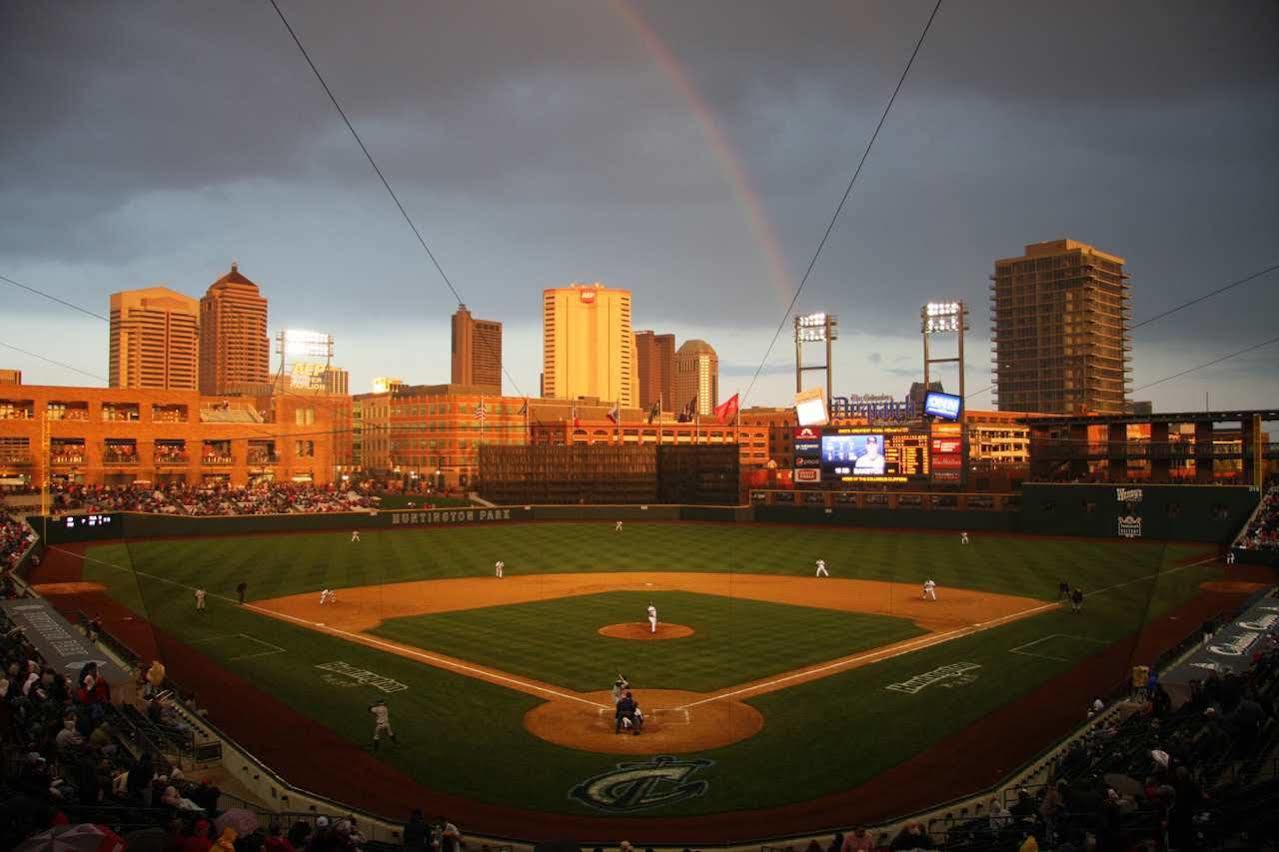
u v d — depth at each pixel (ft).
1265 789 60.85
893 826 78.59
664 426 599.98
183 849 49.52
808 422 376.27
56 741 77.20
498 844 75.77
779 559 265.54
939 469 344.28
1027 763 95.04
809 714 114.93
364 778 93.30
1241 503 281.33
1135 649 149.59
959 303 349.41
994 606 188.96
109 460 391.65
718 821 83.10
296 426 447.42
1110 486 304.09
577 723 111.24
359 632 163.02
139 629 163.94
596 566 253.44
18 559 214.28
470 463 564.71
